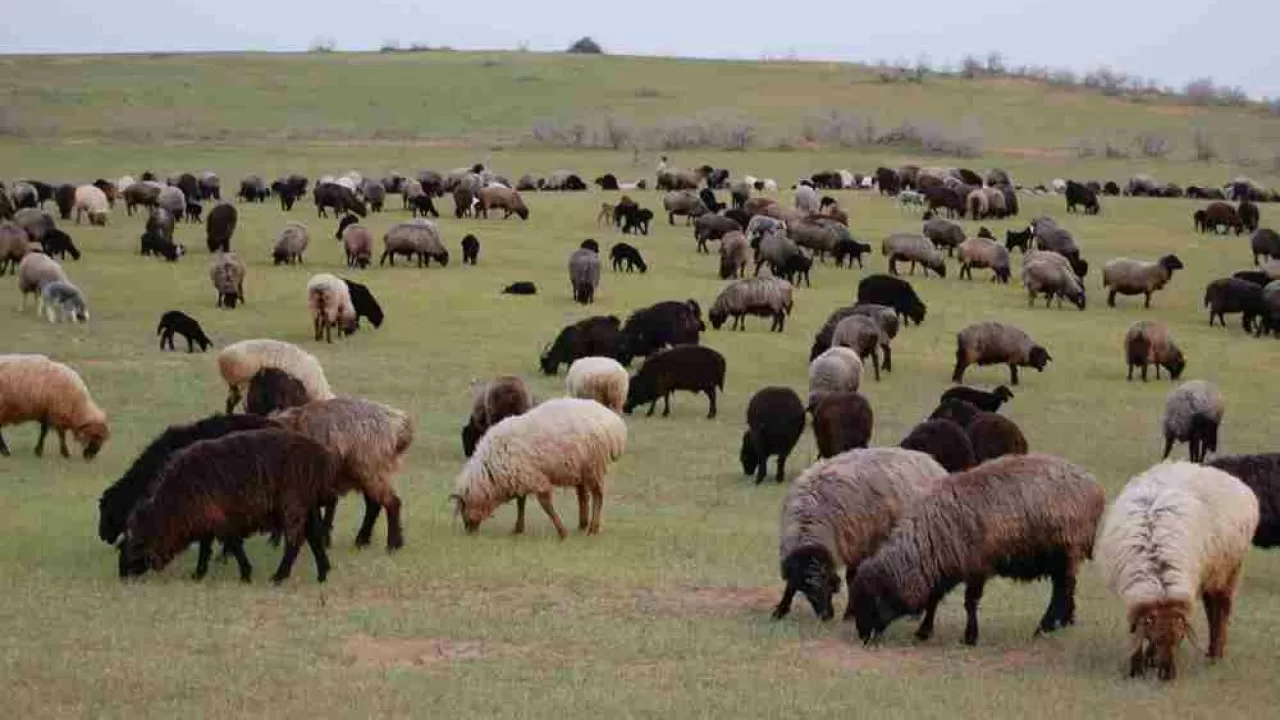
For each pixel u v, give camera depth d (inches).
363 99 4441.4
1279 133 4517.7
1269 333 1605.6
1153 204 2738.7
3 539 643.5
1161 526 482.3
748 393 1230.9
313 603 555.8
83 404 844.0
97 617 522.9
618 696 447.8
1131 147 4033.0
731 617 561.9
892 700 452.8
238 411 1037.8
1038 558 529.0
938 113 4520.2
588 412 695.7
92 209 2028.8
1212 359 1457.9
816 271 1932.8
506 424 687.7
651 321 1305.4
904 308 1561.3
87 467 832.3
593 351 1257.4
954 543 517.0
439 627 526.3
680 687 461.4
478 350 1342.3
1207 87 5319.9
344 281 1392.7
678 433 1062.4
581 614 556.1
